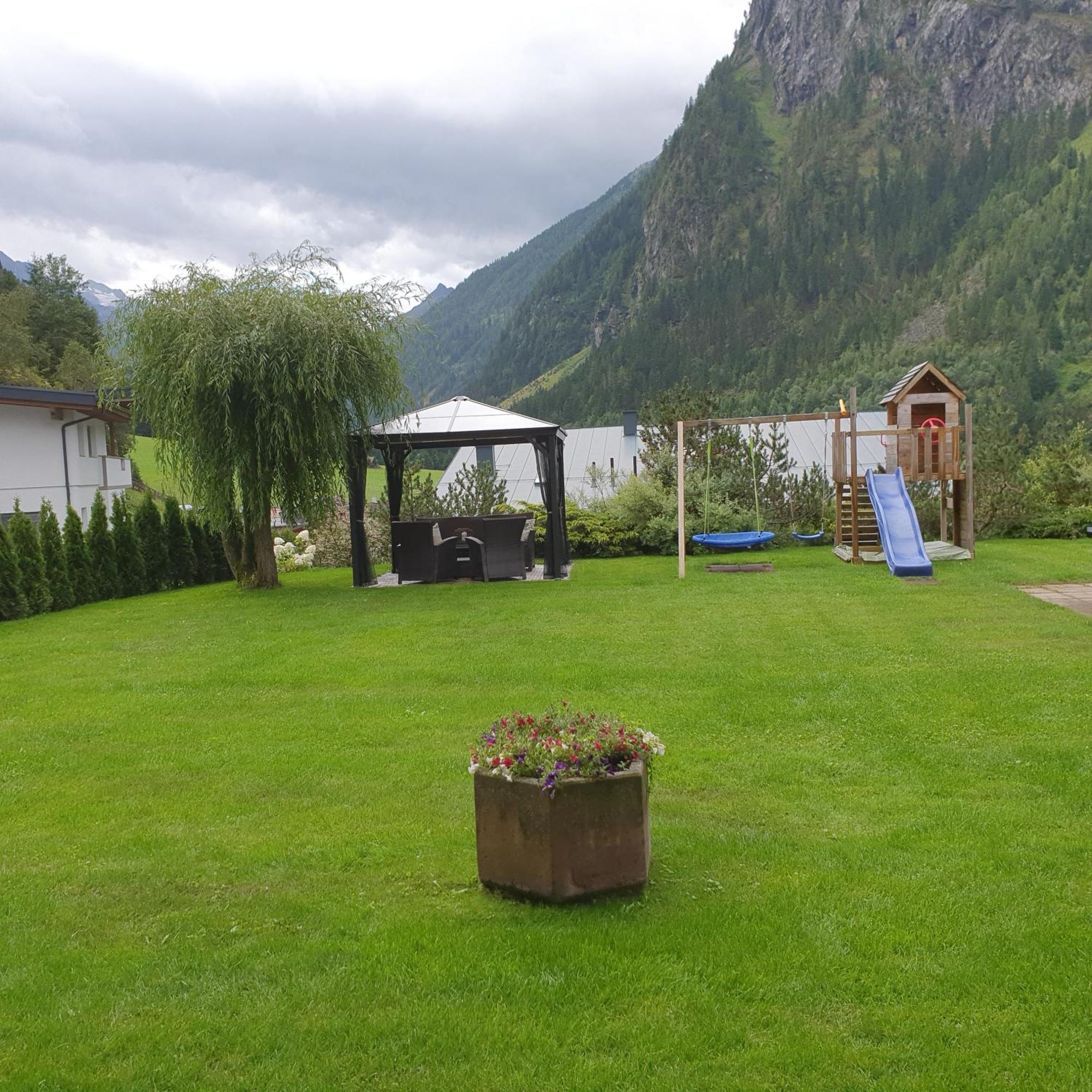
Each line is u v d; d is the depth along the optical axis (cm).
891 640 966
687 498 2091
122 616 1380
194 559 1902
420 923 391
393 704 765
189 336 1391
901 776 564
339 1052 308
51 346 5219
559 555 1683
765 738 649
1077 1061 294
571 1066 299
